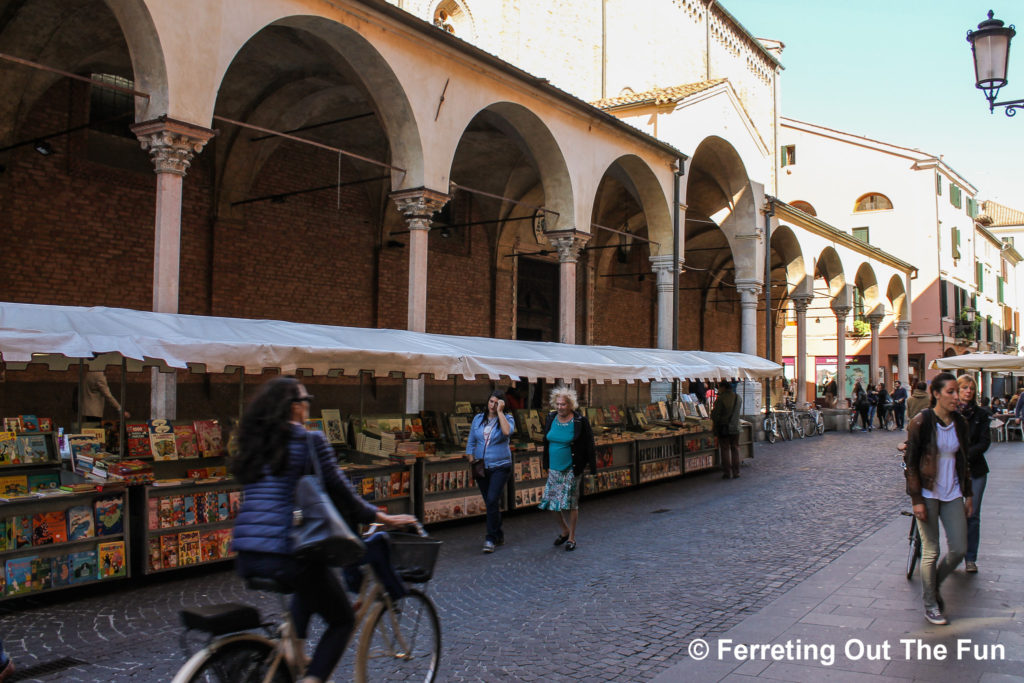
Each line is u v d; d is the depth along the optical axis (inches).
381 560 171.3
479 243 902.4
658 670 209.5
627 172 771.4
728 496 532.4
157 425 327.0
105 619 255.3
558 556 352.8
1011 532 385.4
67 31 498.0
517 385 745.6
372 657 173.3
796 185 1691.7
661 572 320.8
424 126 516.7
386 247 784.3
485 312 909.2
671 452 609.0
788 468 693.3
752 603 272.8
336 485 150.0
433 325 838.5
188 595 285.1
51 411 521.7
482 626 250.1
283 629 151.8
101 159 564.1
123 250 573.0
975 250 1892.2
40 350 266.7
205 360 306.7
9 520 261.6
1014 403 1152.2
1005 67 382.3
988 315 1999.3
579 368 478.6
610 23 1013.8
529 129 633.0
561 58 954.1
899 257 1594.5
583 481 509.0
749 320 973.2
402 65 502.0
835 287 1242.6
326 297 725.3
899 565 323.9
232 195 638.5
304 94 632.4
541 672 208.7
